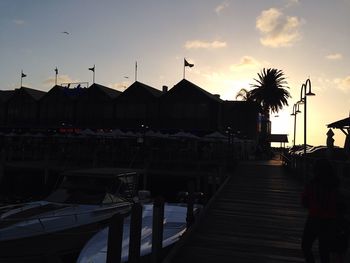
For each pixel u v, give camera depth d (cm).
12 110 5638
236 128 6341
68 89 5409
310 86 2836
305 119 2855
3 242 1073
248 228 1162
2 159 3353
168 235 1114
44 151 3784
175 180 3169
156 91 5503
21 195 3036
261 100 7369
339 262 679
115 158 3397
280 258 880
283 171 3145
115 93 5612
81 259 916
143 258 916
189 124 4981
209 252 917
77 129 4928
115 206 1328
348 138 2506
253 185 2214
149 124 5062
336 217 662
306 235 686
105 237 1043
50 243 1138
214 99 4969
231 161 3475
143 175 3066
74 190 1356
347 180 1521
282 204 1595
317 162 691
